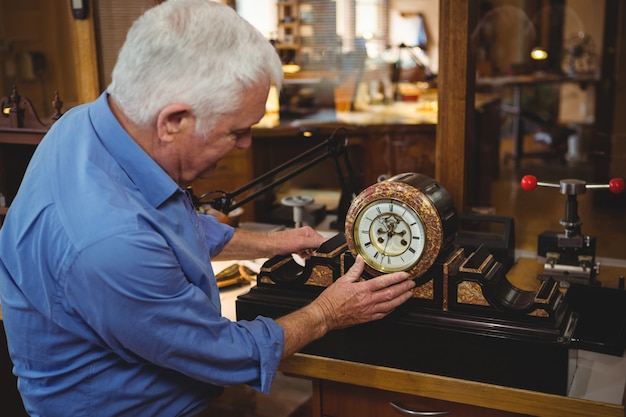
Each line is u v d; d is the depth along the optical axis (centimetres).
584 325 173
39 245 114
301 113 480
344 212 284
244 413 246
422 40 595
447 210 148
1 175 236
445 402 154
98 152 118
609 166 550
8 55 598
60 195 115
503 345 142
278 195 396
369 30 550
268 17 519
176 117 114
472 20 228
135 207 115
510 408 143
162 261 113
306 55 527
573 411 138
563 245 205
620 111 654
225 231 164
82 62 290
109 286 110
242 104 115
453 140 231
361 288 143
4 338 213
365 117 464
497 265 154
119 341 115
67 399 125
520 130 702
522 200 577
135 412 127
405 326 149
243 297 163
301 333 135
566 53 906
